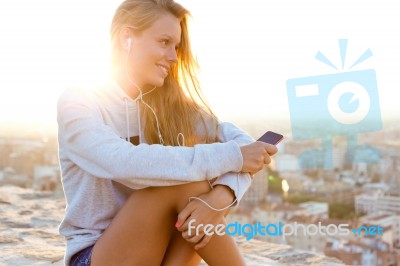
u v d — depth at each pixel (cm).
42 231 297
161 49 155
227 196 144
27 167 7894
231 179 146
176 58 158
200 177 140
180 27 158
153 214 138
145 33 153
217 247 143
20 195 430
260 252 280
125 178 135
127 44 155
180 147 142
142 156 135
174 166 136
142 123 161
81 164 142
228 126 182
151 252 139
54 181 7131
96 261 138
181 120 169
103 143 138
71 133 142
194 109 175
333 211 5128
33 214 352
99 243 140
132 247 137
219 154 143
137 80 158
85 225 146
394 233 3588
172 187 139
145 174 134
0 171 7450
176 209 142
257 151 150
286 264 254
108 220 147
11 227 306
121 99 155
